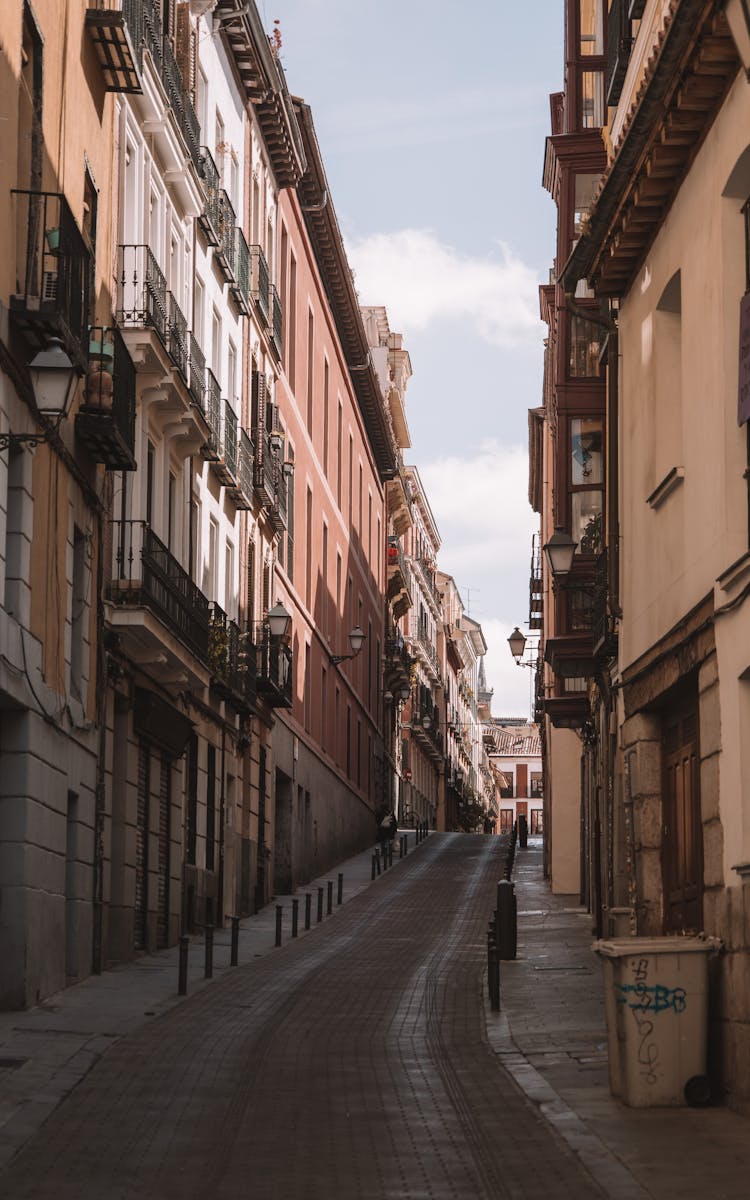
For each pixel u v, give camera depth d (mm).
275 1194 9039
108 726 23219
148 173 26312
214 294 32594
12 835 17938
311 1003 19328
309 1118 11539
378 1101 12289
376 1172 9656
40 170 18766
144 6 24906
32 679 18172
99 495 22250
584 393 28672
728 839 12266
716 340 12977
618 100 19047
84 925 21422
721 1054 12000
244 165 36250
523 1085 12977
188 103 28625
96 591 22156
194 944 27906
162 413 26781
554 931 30250
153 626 23422
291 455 43375
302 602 45094
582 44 29797
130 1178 9445
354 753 57969
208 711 30969
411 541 86812
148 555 23969
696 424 13766
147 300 25078
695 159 13727
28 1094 12203
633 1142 10398
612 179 15125
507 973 23031
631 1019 11875
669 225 14945
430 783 93375
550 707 33719
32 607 18469
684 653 13953
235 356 35219
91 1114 11602
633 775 16281
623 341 17453
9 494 17953
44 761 18891
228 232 33312
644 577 16312
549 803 47062
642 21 17078
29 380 17984
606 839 25266
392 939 29359
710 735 12914
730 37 11836
